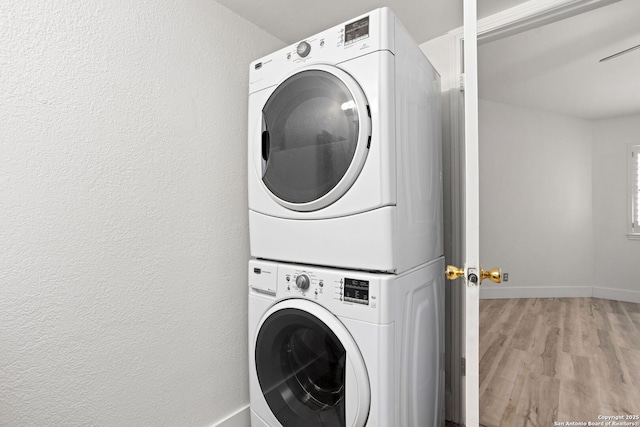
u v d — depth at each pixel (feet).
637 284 12.69
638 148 12.73
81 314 3.44
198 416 4.56
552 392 6.64
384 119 3.27
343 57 3.55
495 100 13.10
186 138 4.45
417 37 5.92
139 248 3.93
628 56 8.85
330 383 4.03
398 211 3.46
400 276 3.53
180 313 4.37
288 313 3.96
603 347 8.72
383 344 3.26
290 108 3.98
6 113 2.96
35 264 3.14
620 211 13.03
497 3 4.90
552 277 13.73
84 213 3.47
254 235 4.50
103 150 3.61
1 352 2.95
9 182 2.99
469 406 3.13
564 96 11.88
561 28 7.50
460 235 5.76
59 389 3.29
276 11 5.07
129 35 3.84
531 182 13.71
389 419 3.30
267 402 4.31
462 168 5.72
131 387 3.85
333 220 3.64
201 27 4.63
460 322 5.72
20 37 3.03
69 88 3.35
